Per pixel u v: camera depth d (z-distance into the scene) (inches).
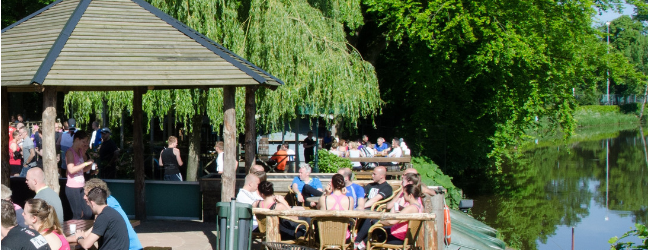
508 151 1173.1
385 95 944.9
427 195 333.1
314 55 557.3
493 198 864.3
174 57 329.4
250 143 381.7
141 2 362.6
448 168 961.5
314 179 389.4
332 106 579.8
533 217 738.2
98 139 620.7
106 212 238.4
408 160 684.1
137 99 413.4
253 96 381.7
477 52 764.6
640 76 900.6
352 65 628.7
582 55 853.8
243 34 555.2
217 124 536.1
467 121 909.8
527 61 739.4
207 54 338.0
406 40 893.8
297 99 557.3
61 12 353.4
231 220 258.7
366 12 826.2
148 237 363.9
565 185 1006.4
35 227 215.3
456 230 511.5
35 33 338.3
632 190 957.8
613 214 765.9
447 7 745.0
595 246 590.9
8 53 324.8
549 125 1000.9
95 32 332.8
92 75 302.8
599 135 2377.0
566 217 743.1
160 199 422.0
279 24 536.1
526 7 753.6
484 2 741.9
